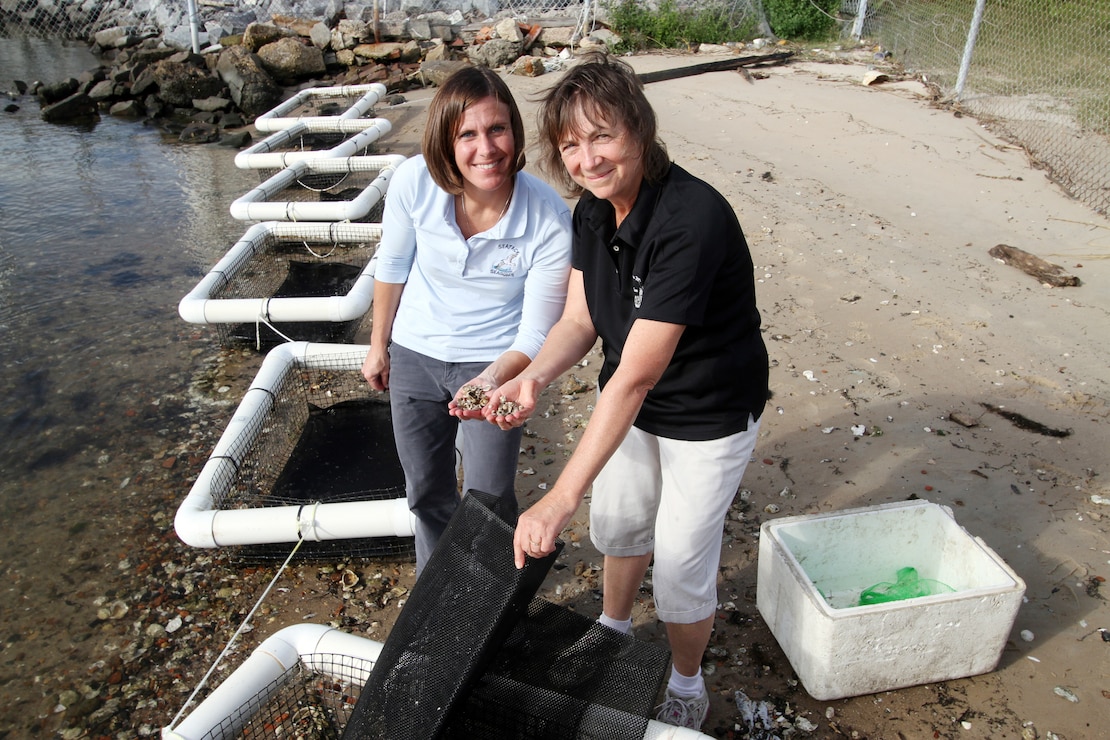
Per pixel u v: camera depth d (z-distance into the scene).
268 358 4.18
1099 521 3.41
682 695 2.51
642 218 1.97
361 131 8.68
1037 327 4.84
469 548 2.14
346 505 3.31
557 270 2.49
